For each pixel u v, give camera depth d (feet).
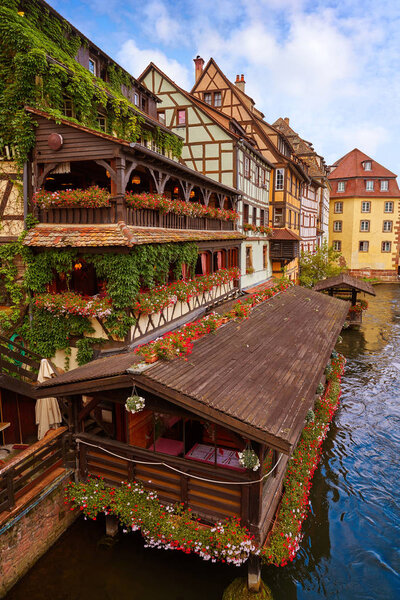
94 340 30.09
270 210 84.64
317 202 123.34
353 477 32.76
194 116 61.41
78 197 29.09
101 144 28.60
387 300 107.34
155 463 21.15
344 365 55.98
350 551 25.20
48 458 23.04
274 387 21.93
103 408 28.53
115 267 28.27
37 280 30.81
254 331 31.81
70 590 21.04
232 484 19.26
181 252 36.65
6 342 28.76
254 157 70.95
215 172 61.11
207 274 46.98
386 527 27.32
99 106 37.58
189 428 25.04
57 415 26.91
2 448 28.35
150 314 32.32
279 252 83.92
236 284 59.11
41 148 30.17
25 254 30.48
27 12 32.35
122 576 21.93
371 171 146.20
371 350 64.49
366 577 23.25
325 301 53.36
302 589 22.27
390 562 24.38
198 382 19.83
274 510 22.40
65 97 33.47
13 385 27.58
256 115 84.58
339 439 38.32
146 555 23.27
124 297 28.73
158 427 25.16
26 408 29.35
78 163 33.19
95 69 42.01
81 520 25.41
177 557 23.24
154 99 54.34
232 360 24.38
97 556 23.09
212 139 60.75
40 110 29.07
